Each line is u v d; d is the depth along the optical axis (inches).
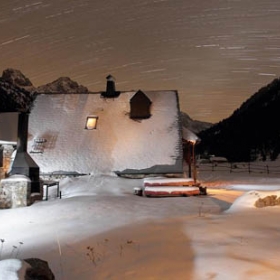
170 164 813.2
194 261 192.9
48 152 860.0
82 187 711.7
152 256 210.8
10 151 708.7
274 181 993.5
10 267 138.2
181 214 390.3
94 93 1003.9
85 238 280.8
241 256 195.3
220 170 1643.7
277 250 204.8
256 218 303.1
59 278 192.2
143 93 929.5
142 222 333.7
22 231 342.6
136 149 847.7
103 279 183.9
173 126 884.0
